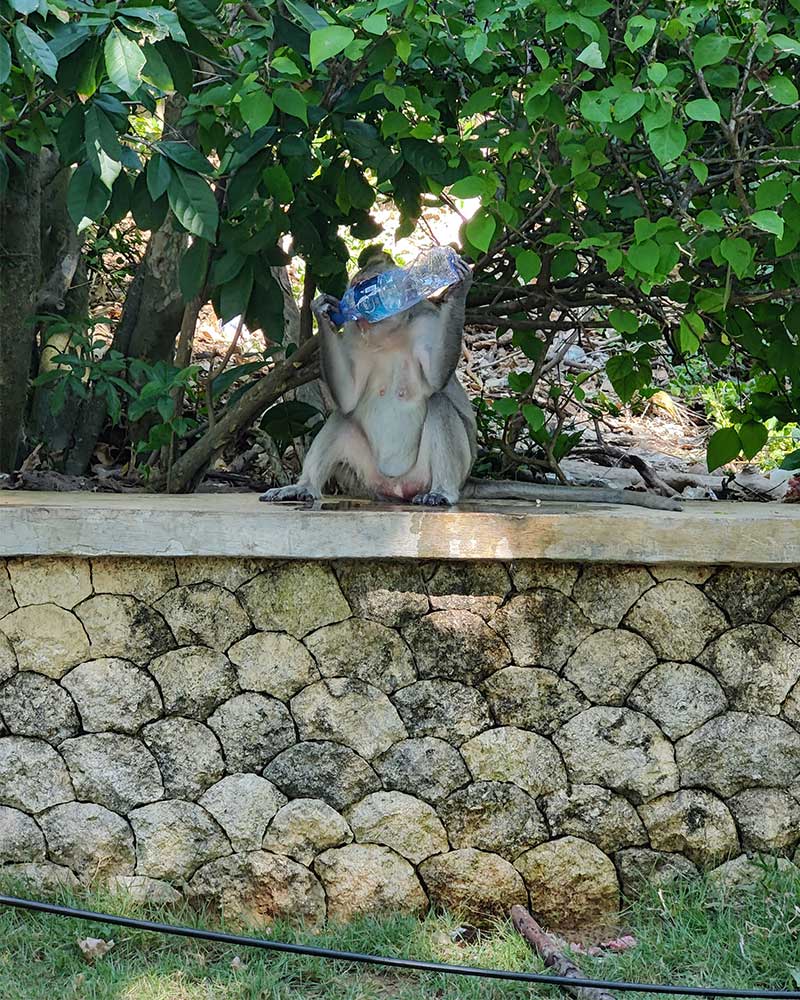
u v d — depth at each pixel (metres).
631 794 6.59
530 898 6.54
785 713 6.69
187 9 6.34
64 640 6.55
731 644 6.65
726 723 6.64
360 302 7.11
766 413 8.36
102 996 5.65
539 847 6.54
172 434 8.50
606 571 6.59
